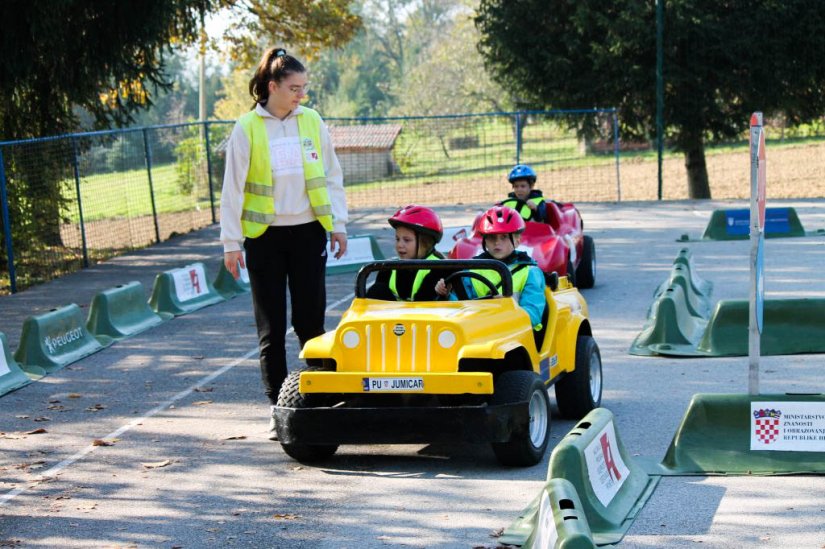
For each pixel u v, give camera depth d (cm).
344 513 691
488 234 843
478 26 3578
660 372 1071
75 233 2381
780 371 1050
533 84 3481
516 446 753
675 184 3941
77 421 978
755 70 3288
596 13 3284
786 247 1925
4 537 671
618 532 621
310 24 3228
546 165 4606
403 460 806
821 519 638
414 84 7294
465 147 3559
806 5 3228
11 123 2377
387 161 3569
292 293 858
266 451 849
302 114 845
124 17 2175
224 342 1338
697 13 3216
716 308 1156
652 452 789
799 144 5319
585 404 889
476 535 638
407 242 836
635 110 3425
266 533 659
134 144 2584
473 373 718
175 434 915
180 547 642
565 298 916
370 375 735
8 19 2011
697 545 602
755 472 730
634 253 1956
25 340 1209
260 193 831
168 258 2216
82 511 720
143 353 1291
